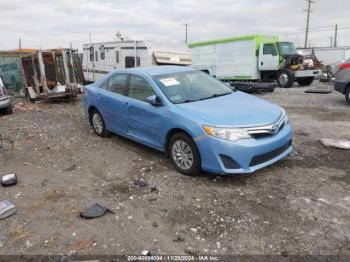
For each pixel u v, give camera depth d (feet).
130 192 14.42
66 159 19.33
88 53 68.74
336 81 35.63
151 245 10.59
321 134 22.47
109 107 21.26
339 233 10.84
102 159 18.97
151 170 16.79
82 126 27.89
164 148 17.12
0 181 16.17
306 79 61.52
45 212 12.97
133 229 11.53
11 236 11.39
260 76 61.26
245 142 13.97
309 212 12.17
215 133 14.11
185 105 16.25
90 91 23.66
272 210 12.41
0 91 34.60
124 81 20.44
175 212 12.53
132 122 19.20
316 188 14.08
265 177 15.31
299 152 18.58
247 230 11.20
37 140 23.77
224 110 15.46
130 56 58.49
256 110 15.65
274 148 14.76
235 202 13.11
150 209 12.85
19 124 30.04
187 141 15.34
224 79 64.64
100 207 12.96
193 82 18.80
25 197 14.42
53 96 42.78
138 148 20.61
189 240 10.78
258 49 59.36
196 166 15.17
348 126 24.73
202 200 13.37
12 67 58.75
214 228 11.40
